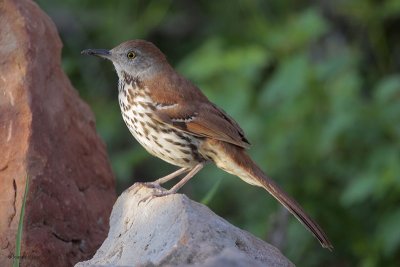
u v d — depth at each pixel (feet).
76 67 48.32
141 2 53.52
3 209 28.45
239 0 54.03
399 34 54.13
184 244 23.70
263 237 43.93
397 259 44.32
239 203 47.50
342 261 45.14
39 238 28.43
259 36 51.21
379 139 44.09
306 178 45.52
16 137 28.99
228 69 46.78
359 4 51.75
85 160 31.14
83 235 29.94
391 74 52.70
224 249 23.21
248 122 44.75
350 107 44.01
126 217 27.99
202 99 32.81
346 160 45.39
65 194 29.58
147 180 50.75
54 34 31.63
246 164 32.09
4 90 29.50
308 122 45.16
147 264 23.15
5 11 30.32
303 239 44.32
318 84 45.09
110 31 52.90
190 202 25.77
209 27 54.49
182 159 32.58
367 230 45.39
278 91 44.32
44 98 29.96
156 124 32.24
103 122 50.21
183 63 49.83
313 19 48.88
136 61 32.99
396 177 42.19
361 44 53.67
